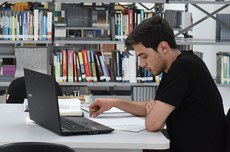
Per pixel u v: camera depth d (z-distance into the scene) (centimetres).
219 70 457
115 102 249
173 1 435
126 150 200
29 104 231
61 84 429
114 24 436
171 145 217
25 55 445
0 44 461
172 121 215
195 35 815
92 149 201
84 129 207
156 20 215
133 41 213
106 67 436
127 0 427
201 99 211
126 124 228
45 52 444
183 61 211
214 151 212
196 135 210
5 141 192
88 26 471
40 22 435
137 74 438
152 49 213
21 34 436
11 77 448
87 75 432
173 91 208
